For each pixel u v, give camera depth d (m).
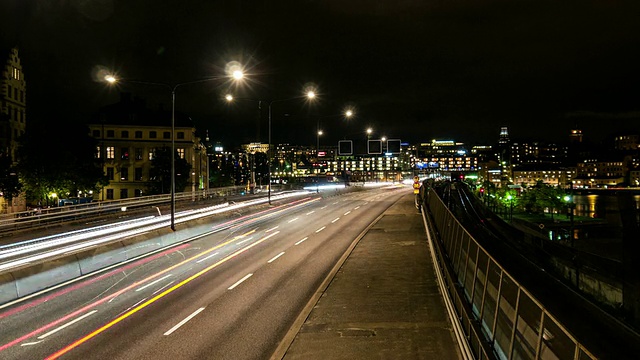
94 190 64.50
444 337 11.65
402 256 23.22
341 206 55.62
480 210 48.53
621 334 4.47
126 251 24.53
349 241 29.56
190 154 91.25
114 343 12.27
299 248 27.33
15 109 69.88
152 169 80.38
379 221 39.44
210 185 124.50
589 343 4.30
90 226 38.31
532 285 6.40
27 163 52.91
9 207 57.50
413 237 29.81
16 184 49.38
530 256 22.81
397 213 46.09
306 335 12.05
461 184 73.31
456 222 16.31
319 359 10.43
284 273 20.72
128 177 88.38
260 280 19.42
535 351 5.99
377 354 10.62
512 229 36.50
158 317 14.52
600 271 17.94
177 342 12.24
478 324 8.88
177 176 80.88
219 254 25.80
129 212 48.72
